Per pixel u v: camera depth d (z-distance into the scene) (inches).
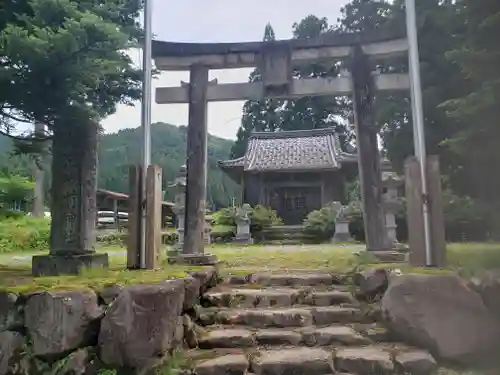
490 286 134.9
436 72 256.1
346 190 771.4
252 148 844.0
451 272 141.5
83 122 195.9
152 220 171.0
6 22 185.8
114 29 177.9
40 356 119.0
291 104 1076.5
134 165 173.5
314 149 811.4
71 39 169.0
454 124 245.4
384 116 306.7
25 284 133.7
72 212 190.5
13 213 555.8
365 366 122.8
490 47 179.8
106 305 127.4
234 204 910.4
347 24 405.1
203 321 152.7
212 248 429.1
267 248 421.4
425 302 133.7
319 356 126.0
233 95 264.2
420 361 122.8
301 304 165.0
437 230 159.6
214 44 258.5
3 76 177.5
